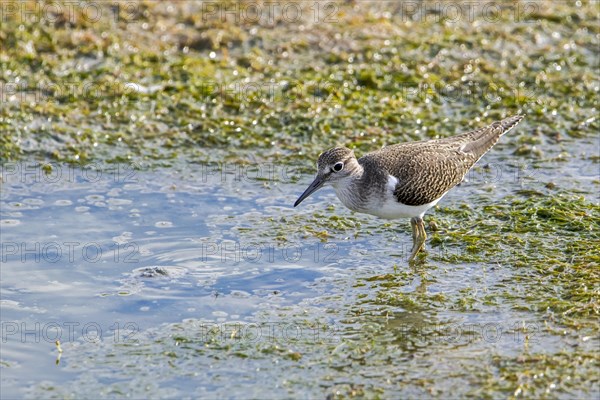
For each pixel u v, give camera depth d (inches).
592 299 483.5
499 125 605.6
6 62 758.5
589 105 746.2
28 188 629.0
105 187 634.8
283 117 719.7
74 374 437.4
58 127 693.3
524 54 815.1
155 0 863.1
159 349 457.7
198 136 698.2
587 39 841.5
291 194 631.8
